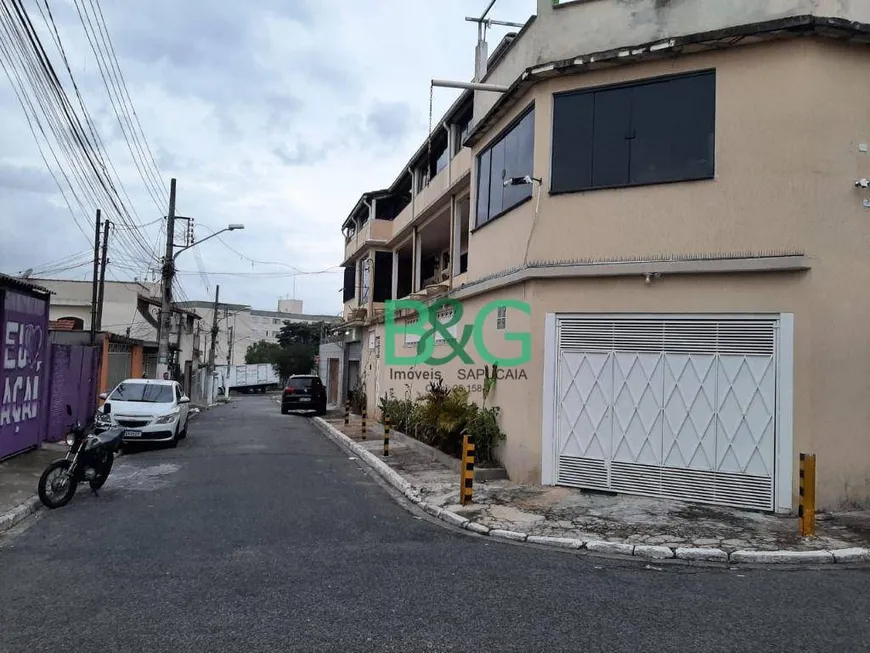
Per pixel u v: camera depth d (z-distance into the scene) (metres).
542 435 10.12
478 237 13.40
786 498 8.48
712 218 9.11
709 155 9.24
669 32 9.55
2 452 11.52
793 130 8.76
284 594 5.39
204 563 6.25
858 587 5.83
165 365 23.95
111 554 6.55
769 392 8.70
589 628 4.75
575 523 7.97
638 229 9.59
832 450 8.48
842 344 8.58
